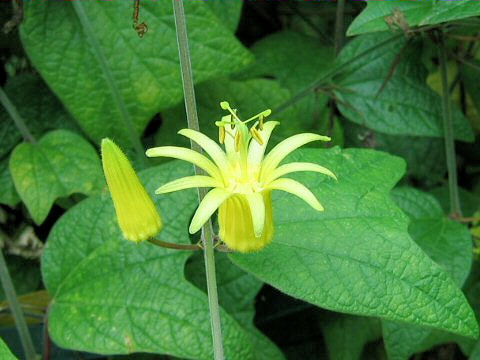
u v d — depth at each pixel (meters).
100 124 0.28
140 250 0.24
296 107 0.32
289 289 0.21
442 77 0.29
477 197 0.33
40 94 0.31
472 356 0.27
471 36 0.31
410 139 0.33
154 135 0.32
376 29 0.23
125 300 0.23
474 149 0.34
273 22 0.35
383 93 0.31
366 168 0.24
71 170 0.28
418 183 0.34
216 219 0.26
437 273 0.21
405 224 0.22
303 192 0.17
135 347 0.22
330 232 0.22
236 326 0.23
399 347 0.25
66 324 0.23
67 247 0.24
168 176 0.24
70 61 0.28
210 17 0.27
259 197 0.17
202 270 0.28
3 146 0.30
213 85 0.31
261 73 0.33
